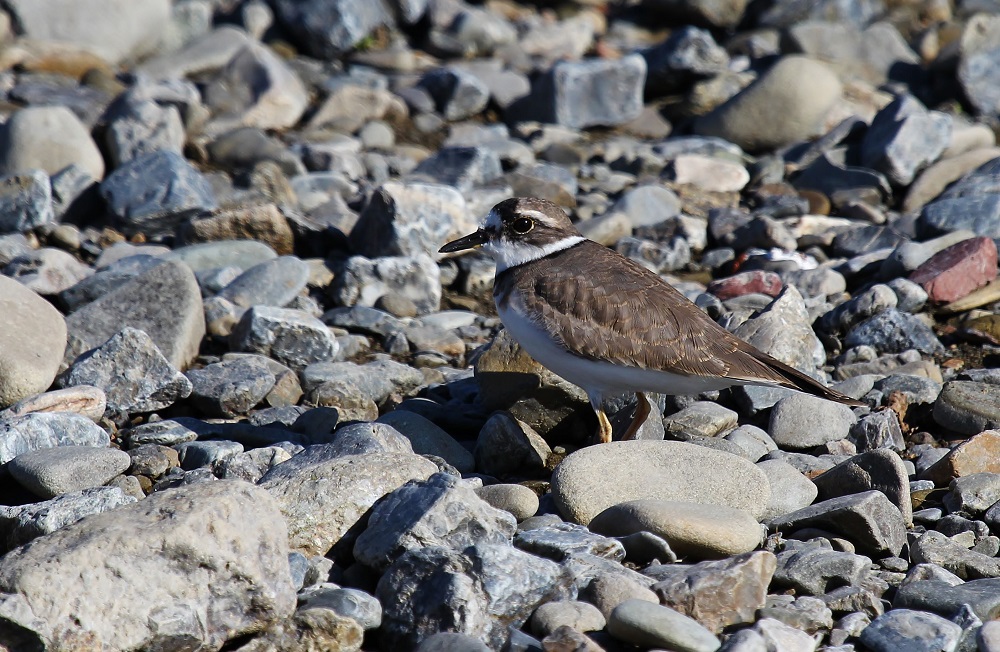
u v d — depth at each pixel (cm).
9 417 922
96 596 622
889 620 678
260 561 664
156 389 1028
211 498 669
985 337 1195
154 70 2014
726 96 2038
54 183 1517
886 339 1180
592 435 1022
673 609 676
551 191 1612
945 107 2055
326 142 1809
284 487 768
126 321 1133
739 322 1133
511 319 963
